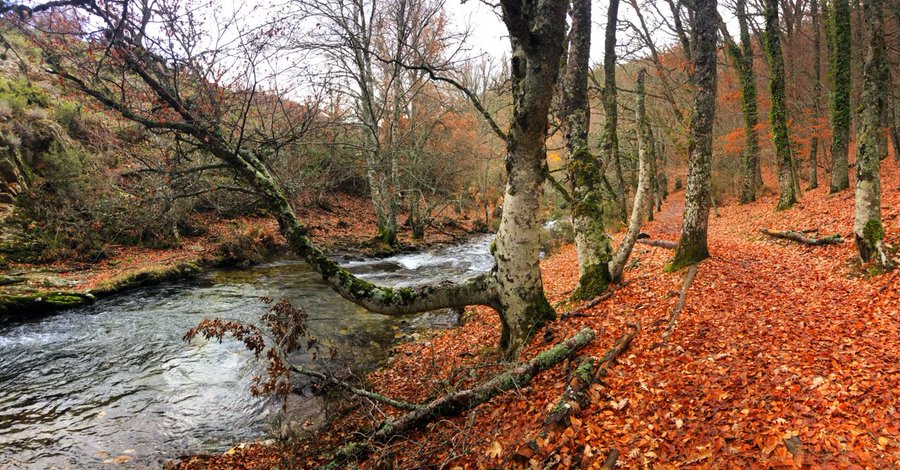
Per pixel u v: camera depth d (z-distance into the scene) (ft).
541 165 22.36
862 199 27.14
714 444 13.20
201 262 59.26
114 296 45.44
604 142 40.55
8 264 47.73
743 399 15.08
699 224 32.71
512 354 23.85
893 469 10.96
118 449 20.52
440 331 35.04
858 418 12.98
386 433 18.67
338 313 40.09
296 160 51.24
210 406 24.29
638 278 31.83
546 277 48.19
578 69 30.96
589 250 31.35
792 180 58.29
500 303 24.63
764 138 76.43
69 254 53.11
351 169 80.89
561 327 24.45
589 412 16.28
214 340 33.22
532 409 17.52
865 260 26.89
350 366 28.63
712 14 30.68
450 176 110.32
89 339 33.55
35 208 54.54
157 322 37.27
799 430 12.91
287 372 20.40
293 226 24.26
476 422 18.37
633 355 20.06
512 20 16.57
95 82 18.97
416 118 81.15
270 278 54.60
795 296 25.18
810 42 79.77
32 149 57.57
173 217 59.72
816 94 67.00
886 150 74.74
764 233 46.55
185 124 20.26
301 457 19.31
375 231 89.71
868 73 26.53
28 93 62.23
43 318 38.27
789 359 17.30
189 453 20.34
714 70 31.55
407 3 60.23
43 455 19.90
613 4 38.91
